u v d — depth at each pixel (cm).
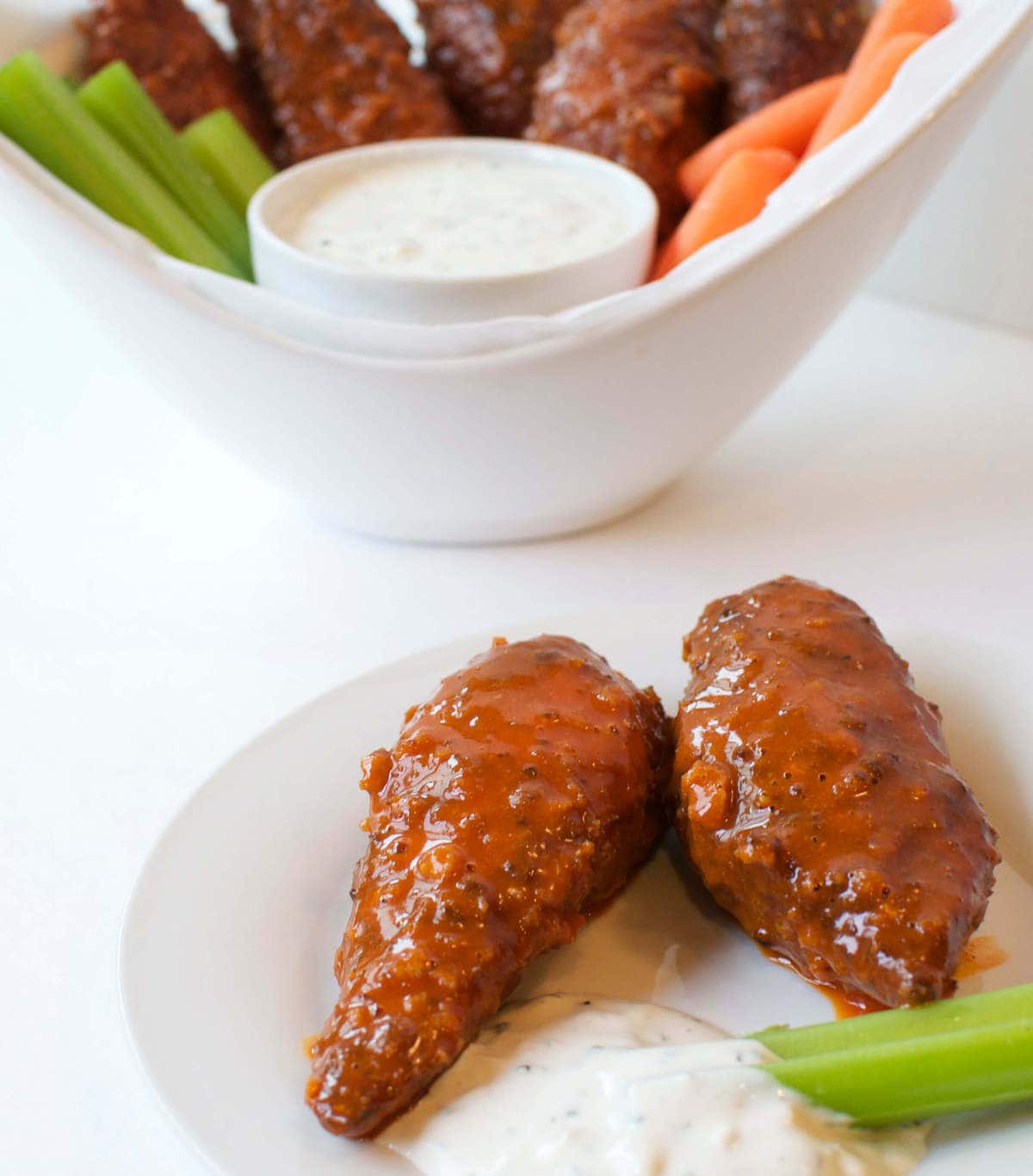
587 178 50
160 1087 32
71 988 35
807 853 34
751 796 34
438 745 35
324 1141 32
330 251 47
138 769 40
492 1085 32
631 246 46
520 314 45
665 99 50
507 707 36
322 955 35
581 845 34
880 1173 31
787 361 45
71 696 43
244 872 36
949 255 58
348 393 43
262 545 48
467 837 34
